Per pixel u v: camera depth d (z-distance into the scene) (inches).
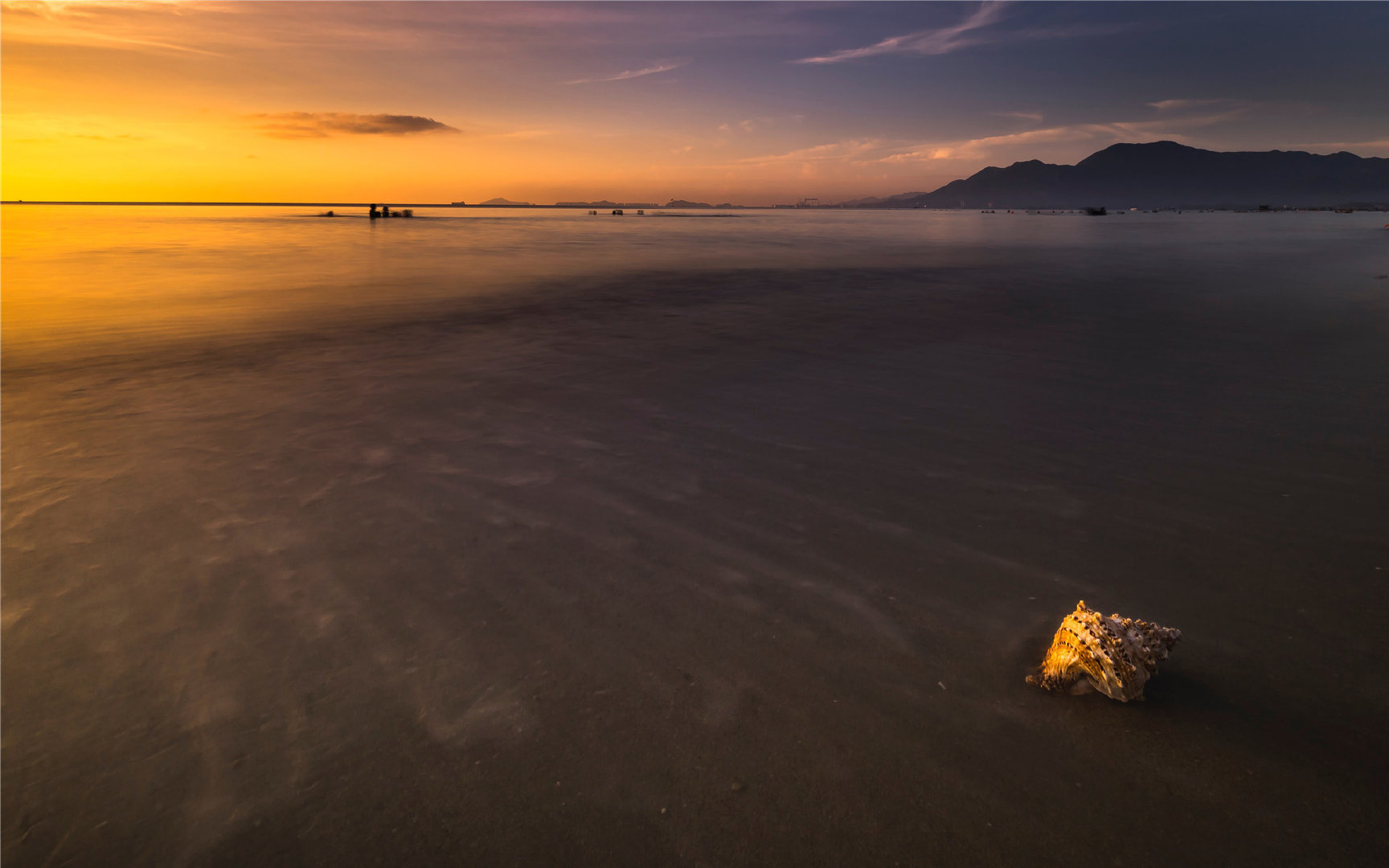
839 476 198.4
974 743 97.3
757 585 139.5
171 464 207.0
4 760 95.1
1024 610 130.3
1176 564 147.3
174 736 99.7
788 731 99.7
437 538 159.2
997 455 216.1
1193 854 80.3
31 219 3061.0
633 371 328.2
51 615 129.4
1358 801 86.9
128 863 80.4
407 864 79.9
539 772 92.6
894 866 79.3
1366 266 867.4
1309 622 125.6
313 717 103.0
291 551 153.2
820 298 592.4
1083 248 1268.5
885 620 127.3
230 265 888.3
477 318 482.0
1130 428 242.2
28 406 267.6
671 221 3339.1
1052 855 80.4
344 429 240.2
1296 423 246.5
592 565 147.2
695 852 81.0
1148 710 103.3
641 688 108.9
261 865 80.1
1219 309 521.7
